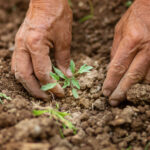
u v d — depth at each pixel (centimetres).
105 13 90
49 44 70
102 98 70
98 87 72
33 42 68
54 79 69
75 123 67
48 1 70
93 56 82
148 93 66
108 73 68
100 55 81
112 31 86
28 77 69
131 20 69
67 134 64
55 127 64
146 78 67
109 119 66
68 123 64
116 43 73
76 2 94
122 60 67
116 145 64
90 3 88
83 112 69
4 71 74
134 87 67
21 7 97
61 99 71
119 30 73
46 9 70
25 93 71
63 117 66
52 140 61
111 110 68
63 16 71
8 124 62
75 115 68
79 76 74
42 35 69
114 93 68
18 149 59
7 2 98
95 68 76
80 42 85
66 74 72
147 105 66
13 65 71
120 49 68
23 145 60
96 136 65
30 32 69
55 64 76
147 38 67
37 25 69
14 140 60
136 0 71
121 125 65
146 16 68
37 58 68
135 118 65
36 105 67
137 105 67
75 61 79
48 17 70
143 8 69
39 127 60
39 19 70
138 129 65
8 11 97
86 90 72
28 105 67
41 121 62
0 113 64
